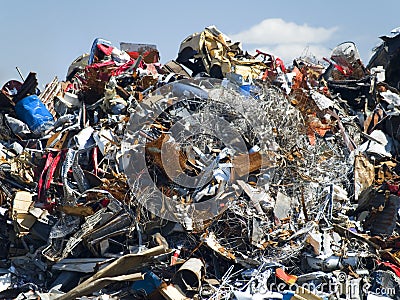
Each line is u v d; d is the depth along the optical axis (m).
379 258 11.53
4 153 13.16
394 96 16.22
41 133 13.88
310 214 12.13
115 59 15.99
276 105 13.61
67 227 11.49
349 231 11.80
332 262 11.15
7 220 11.87
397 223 12.69
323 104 15.28
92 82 13.92
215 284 10.94
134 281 10.71
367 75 17.42
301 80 16.09
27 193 11.98
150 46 17.38
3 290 11.12
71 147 12.66
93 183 11.89
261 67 16.59
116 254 11.23
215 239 11.43
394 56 18.45
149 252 10.61
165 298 10.60
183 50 16.70
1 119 14.03
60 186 12.13
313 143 13.84
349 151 14.29
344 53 18.09
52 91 15.40
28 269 11.59
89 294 10.61
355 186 12.88
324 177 13.10
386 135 15.31
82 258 11.30
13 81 15.42
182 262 11.02
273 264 11.12
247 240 11.45
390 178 13.48
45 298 10.65
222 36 17.27
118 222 11.28
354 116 16.08
